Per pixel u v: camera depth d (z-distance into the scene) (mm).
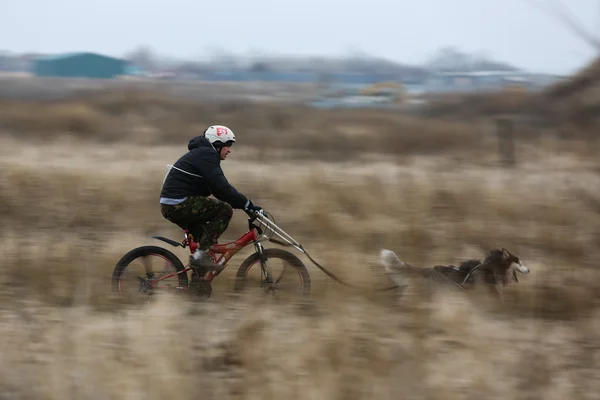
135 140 74000
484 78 115312
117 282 20031
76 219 31422
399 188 37906
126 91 115500
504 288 21266
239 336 16656
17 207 32781
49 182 38219
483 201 35094
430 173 46375
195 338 16453
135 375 14648
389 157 62094
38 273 21797
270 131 81188
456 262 26000
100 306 19234
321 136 75625
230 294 20016
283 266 20438
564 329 18797
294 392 14297
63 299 19891
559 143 59031
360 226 30031
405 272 20250
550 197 36188
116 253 25266
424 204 34375
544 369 15602
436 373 15359
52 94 124438
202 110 103625
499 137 62938
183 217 19891
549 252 27016
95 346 16047
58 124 82688
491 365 15820
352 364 15508
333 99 132000
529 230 29766
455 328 17906
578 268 24484
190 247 20344
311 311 19062
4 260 23359
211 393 14227
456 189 37781
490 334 17781
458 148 69562
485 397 14469
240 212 33906
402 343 16672
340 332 17047
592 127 52938
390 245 27688
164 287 19984
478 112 97250
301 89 166375
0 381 14492
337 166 52031
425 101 112188
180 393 14117
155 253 20094
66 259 23438
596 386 15203
